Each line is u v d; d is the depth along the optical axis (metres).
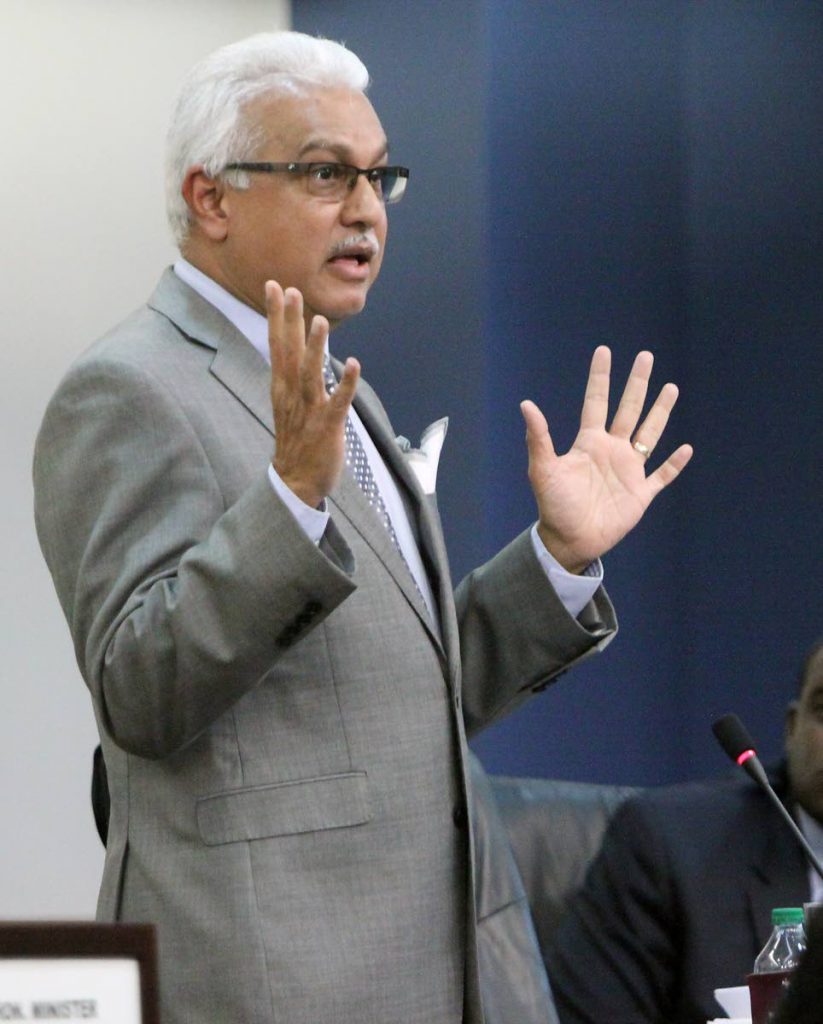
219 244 6.46
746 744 6.90
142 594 5.68
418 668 6.09
